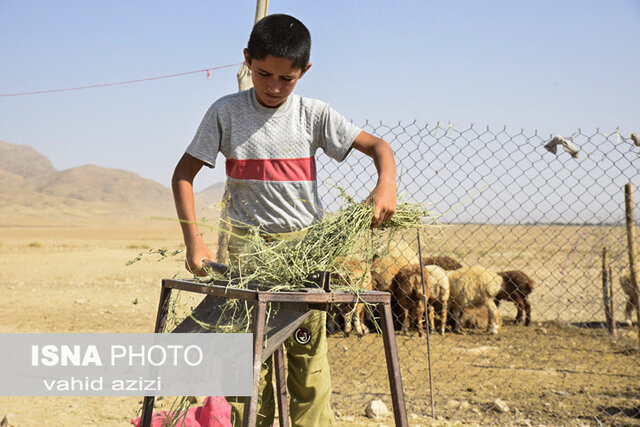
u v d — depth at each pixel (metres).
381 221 2.62
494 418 5.49
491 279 9.41
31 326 9.34
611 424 5.29
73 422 5.10
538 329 9.65
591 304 11.83
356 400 6.07
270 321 2.38
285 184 3.05
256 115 3.06
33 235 67.31
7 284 15.00
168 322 3.15
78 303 11.94
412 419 5.45
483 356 7.83
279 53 2.70
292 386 3.30
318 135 3.13
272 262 2.49
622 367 7.29
